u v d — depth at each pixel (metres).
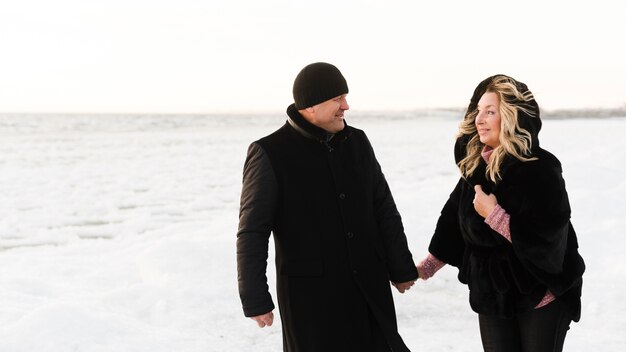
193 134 46.75
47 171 20.70
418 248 6.64
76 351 4.19
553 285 2.63
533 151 2.71
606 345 4.32
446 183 13.55
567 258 2.73
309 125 2.87
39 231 11.07
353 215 2.89
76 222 11.94
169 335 4.66
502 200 2.67
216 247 6.51
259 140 2.90
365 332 2.88
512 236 2.60
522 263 2.66
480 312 2.79
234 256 6.32
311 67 2.84
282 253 2.88
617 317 4.88
